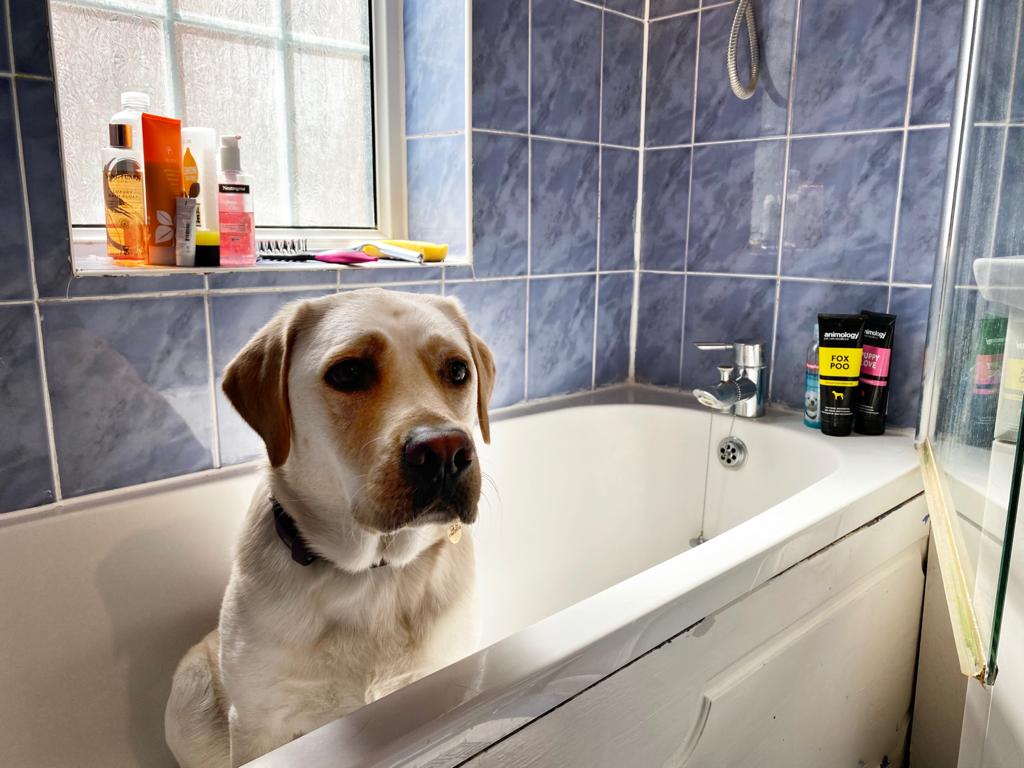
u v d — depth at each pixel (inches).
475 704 24.9
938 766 55.0
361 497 29.0
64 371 44.0
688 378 73.5
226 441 51.2
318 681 32.9
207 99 56.8
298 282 52.8
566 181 68.3
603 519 68.6
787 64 63.0
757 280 67.5
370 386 31.0
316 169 63.6
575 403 70.1
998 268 33.4
